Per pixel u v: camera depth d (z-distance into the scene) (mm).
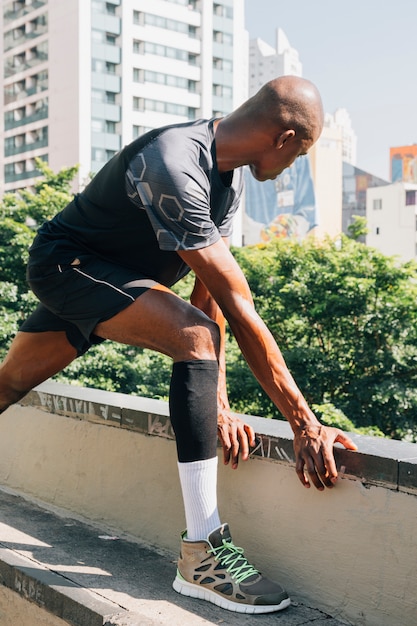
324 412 16609
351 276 19688
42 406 2744
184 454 1828
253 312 1757
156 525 2291
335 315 19016
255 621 1751
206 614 1775
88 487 2539
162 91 71812
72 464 2607
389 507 1701
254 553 2014
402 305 18641
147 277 1940
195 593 1864
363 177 85438
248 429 2027
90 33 66938
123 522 2402
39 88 70375
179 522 2221
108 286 1854
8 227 23922
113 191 1809
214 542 1842
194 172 1700
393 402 18234
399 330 18406
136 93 69750
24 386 2211
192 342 1801
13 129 73500
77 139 66000
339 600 1800
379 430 17047
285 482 1939
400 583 1675
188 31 74125
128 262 1930
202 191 1707
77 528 2443
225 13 76562
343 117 182250
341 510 1804
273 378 1784
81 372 21234
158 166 1685
